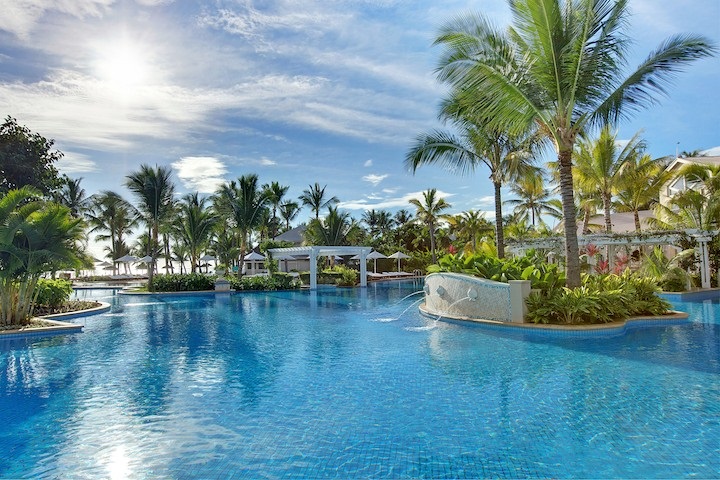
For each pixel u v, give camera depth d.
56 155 24.19
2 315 11.57
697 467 3.77
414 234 51.06
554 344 8.77
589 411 5.10
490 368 7.05
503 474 3.74
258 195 30.22
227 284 24.67
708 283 18.28
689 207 19.77
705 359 7.38
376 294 23.61
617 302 10.74
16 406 5.69
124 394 6.11
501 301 10.94
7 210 11.01
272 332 11.08
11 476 3.88
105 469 3.98
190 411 5.39
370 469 3.88
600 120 11.27
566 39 10.42
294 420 5.03
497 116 11.23
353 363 7.59
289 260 42.41
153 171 26.28
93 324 12.81
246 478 3.77
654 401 5.38
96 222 41.81
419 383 6.32
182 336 10.66
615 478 3.62
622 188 23.56
